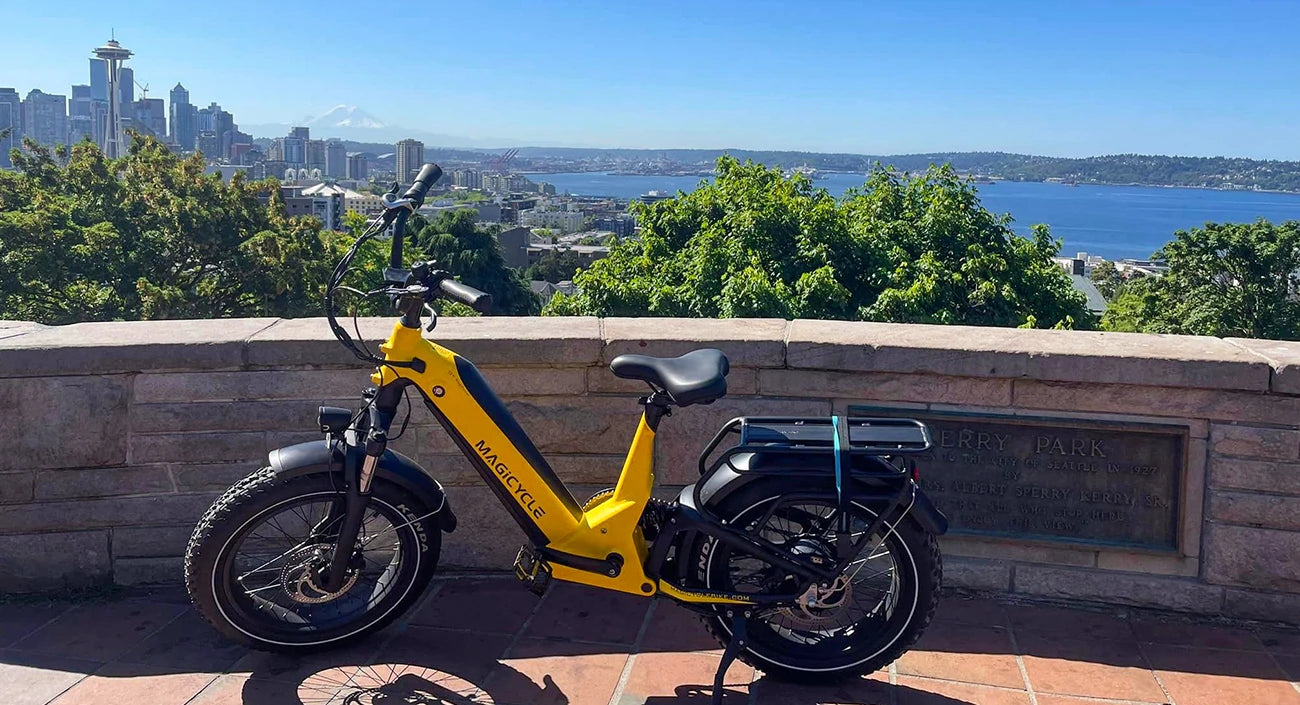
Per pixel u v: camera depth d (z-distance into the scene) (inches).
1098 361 135.3
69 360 141.0
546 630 133.2
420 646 128.7
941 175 919.0
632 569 118.0
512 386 147.3
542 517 119.3
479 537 151.2
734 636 115.1
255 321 155.9
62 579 146.5
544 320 156.8
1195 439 136.2
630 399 147.3
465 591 145.7
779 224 804.0
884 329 149.7
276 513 122.2
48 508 144.6
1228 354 134.7
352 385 145.9
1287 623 136.5
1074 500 139.9
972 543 143.4
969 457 141.8
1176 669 123.8
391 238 116.5
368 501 121.4
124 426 144.2
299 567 124.4
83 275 1216.8
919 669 123.6
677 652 127.3
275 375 144.9
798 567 113.6
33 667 122.8
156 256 1291.8
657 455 148.6
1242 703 115.5
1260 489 135.0
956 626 134.8
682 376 112.0
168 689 117.6
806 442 111.5
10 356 139.9
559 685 119.0
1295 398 132.3
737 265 776.9
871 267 804.6
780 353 142.9
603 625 134.6
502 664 124.1
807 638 122.1
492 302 107.3
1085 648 129.2
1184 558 138.6
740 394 145.9
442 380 117.8
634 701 115.6
